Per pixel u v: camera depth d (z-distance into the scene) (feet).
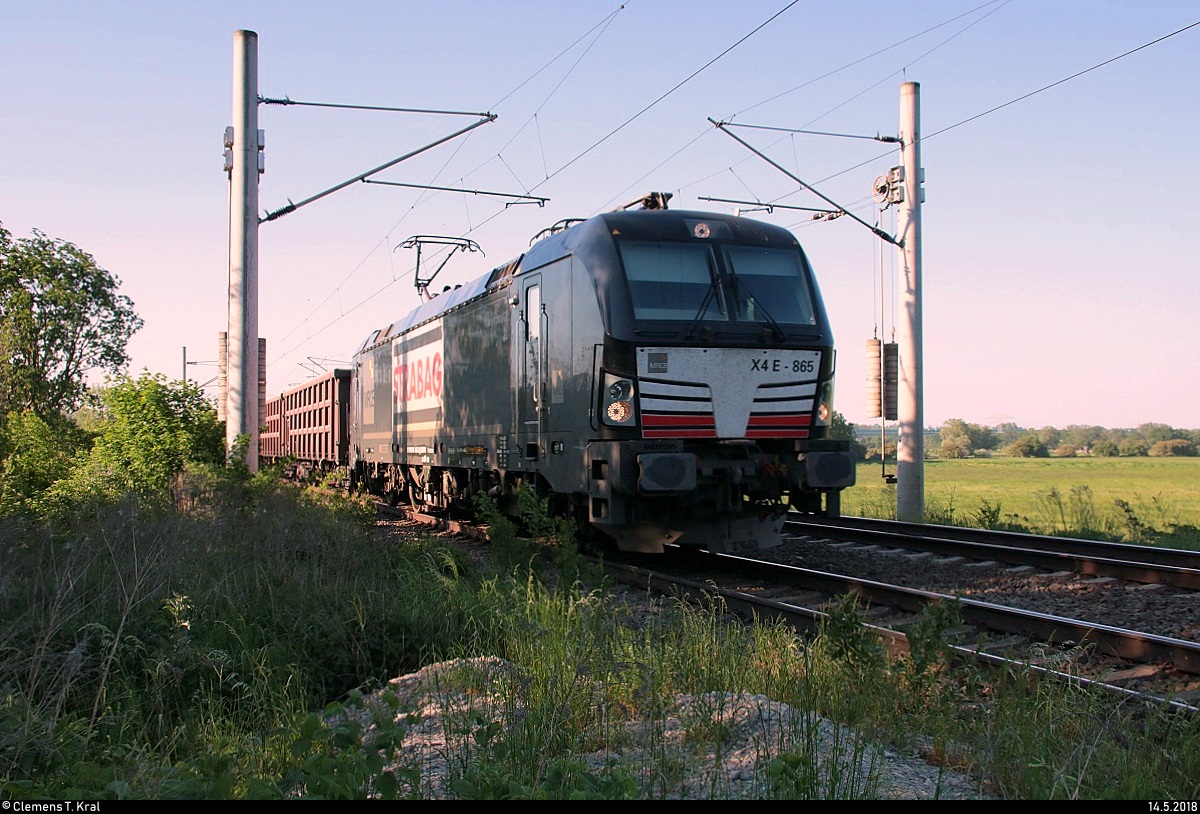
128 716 17.44
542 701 15.79
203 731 17.19
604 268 32.96
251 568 28.91
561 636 20.42
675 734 15.10
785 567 31.83
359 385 74.38
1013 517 56.80
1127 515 49.21
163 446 49.85
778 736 14.53
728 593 27.50
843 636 18.04
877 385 57.36
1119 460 290.35
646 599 29.09
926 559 36.65
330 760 11.82
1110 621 25.64
